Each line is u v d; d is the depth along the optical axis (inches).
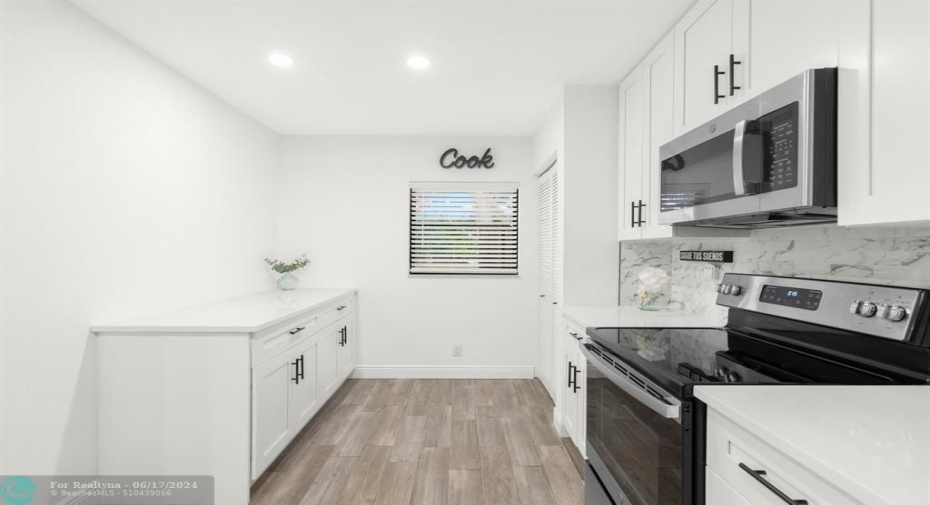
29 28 63.6
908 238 48.6
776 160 46.2
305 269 151.6
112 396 76.2
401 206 153.2
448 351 153.6
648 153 87.3
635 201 94.0
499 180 152.9
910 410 35.6
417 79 102.5
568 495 81.1
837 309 51.3
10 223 61.6
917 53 33.5
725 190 55.9
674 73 76.4
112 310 79.0
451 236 154.7
